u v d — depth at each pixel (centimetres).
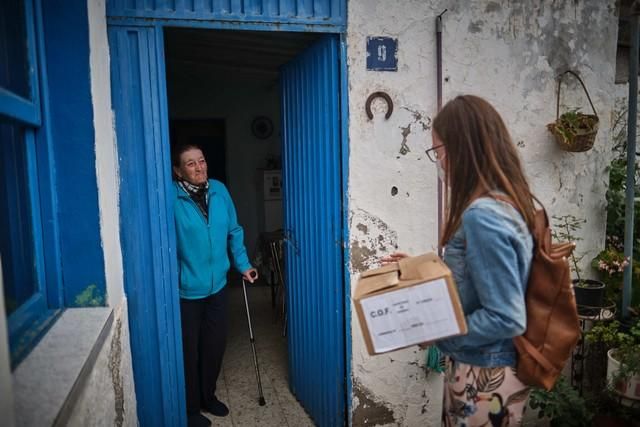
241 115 628
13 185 150
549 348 140
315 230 279
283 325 448
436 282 130
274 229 612
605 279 309
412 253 270
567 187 295
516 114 279
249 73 520
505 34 270
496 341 142
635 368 255
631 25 288
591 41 287
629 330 284
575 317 140
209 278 283
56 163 181
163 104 230
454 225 148
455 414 152
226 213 292
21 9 161
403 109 259
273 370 363
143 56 225
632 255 320
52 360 133
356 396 269
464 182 144
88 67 180
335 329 265
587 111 292
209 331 296
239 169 637
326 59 254
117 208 229
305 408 310
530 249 138
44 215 178
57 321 169
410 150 262
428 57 259
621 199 304
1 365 80
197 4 228
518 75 275
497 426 145
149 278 238
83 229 186
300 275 306
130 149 229
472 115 143
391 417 277
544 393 262
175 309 244
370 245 263
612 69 293
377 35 251
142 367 242
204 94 616
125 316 228
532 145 284
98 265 188
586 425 264
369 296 133
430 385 279
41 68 174
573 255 303
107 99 214
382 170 260
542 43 277
